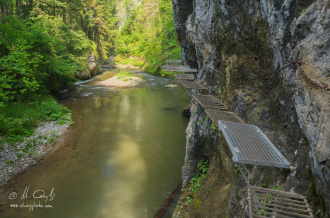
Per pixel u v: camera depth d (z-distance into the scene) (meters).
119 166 9.08
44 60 16.83
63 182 8.01
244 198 3.54
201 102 5.11
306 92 2.38
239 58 4.69
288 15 3.06
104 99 18.84
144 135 12.02
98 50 40.03
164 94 20.72
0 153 9.09
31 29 15.44
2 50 13.22
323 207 2.23
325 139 1.91
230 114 4.39
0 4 15.23
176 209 6.04
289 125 3.19
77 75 25.38
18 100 13.88
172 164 9.27
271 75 3.81
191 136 6.86
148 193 7.54
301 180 2.71
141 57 41.16
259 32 3.73
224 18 4.76
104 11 42.06
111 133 12.20
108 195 7.41
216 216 4.28
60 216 6.51
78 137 11.61
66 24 22.91
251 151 2.59
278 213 2.64
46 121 13.04
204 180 6.09
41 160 9.34
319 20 2.44
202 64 7.23
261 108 4.02
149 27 28.72
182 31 8.90
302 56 2.53
